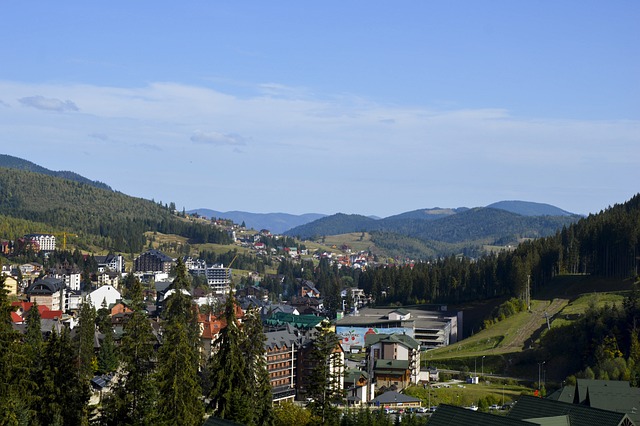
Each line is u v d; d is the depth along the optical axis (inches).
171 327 4234.7
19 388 3863.2
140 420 4136.3
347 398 7701.8
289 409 5472.4
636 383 7568.9
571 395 5900.6
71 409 4350.4
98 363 7352.4
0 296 3806.6
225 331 4271.7
